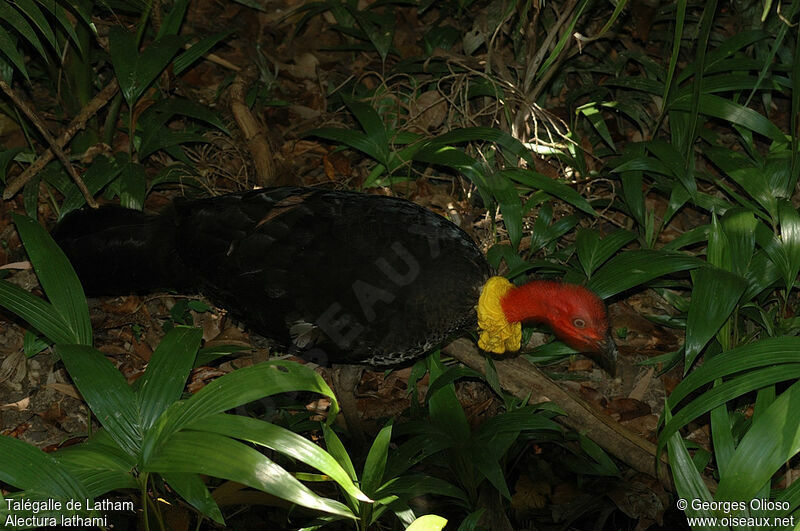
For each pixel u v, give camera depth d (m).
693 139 4.22
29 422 3.80
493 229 4.46
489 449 3.23
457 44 5.71
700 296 3.49
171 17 4.63
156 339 4.24
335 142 5.27
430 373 3.82
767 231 3.88
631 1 5.34
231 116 5.13
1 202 4.60
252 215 3.65
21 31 3.48
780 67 4.93
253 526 3.45
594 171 4.87
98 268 3.87
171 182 4.89
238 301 3.68
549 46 4.71
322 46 5.81
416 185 4.93
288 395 3.93
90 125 4.71
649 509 3.58
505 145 4.51
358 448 3.86
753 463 2.65
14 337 4.08
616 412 4.02
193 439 2.41
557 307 3.41
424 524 2.61
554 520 3.57
